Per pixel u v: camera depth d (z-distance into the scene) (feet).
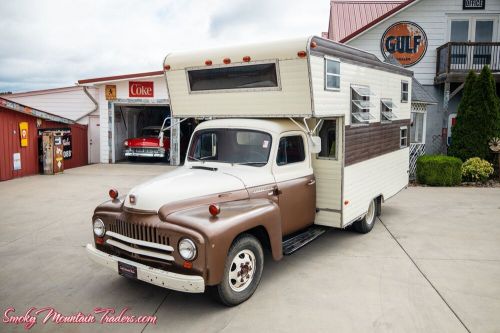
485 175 41.04
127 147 59.52
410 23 53.47
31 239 23.17
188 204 15.08
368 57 23.18
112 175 47.55
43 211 29.66
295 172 19.35
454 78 48.80
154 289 16.74
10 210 29.96
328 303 15.47
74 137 56.80
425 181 41.04
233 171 17.87
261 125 18.57
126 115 64.23
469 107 43.70
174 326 13.91
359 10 66.33
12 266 19.13
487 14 52.65
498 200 33.83
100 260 15.46
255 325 13.92
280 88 18.03
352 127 21.12
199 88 20.33
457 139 44.80
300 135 19.85
